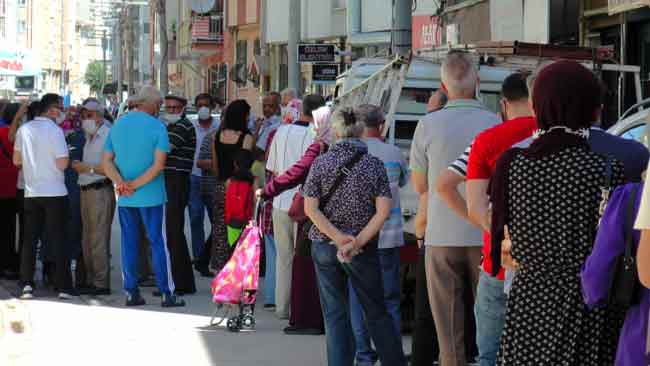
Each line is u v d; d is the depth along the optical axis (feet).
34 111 53.98
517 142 26.61
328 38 147.23
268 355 41.04
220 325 46.98
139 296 52.16
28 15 458.09
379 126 39.52
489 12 97.30
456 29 106.52
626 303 20.38
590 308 21.50
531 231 22.76
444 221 30.83
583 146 22.93
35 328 46.09
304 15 152.15
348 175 33.22
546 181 22.70
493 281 27.61
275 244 48.98
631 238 20.22
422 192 31.96
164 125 51.75
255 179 50.78
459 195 28.76
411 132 53.21
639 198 20.20
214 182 62.13
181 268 55.21
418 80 53.16
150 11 353.72
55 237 53.16
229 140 57.41
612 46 80.53
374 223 33.04
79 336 44.39
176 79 294.87
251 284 45.50
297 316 45.16
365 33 124.57
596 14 81.56
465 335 31.65
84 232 55.31
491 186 23.58
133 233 51.57
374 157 33.65
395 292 39.14
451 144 30.99
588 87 22.93
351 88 57.16
